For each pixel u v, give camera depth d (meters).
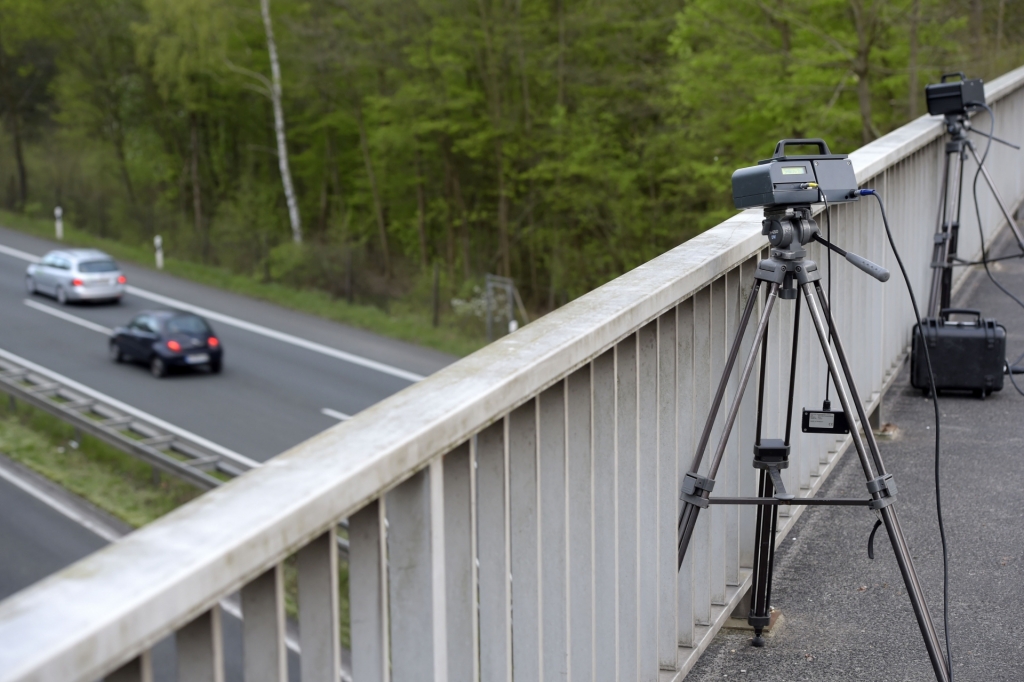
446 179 39.00
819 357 3.65
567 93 33.91
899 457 4.07
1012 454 4.03
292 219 40.38
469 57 33.72
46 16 46.56
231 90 43.84
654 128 30.94
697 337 2.52
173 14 38.31
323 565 1.12
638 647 2.15
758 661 2.61
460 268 39.56
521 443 1.66
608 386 1.98
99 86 49.22
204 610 0.89
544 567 1.80
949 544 3.28
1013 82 8.30
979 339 4.70
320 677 1.14
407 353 25.14
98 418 18.27
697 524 2.58
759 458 2.48
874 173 4.19
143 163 50.78
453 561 1.46
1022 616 2.81
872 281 4.35
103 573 0.83
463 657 1.48
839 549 3.29
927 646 2.20
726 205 26.03
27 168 49.28
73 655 0.73
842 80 17.97
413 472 1.24
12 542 12.96
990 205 7.86
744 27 18.81
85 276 28.83
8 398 19.97
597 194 32.41
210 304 30.28
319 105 40.56
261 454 16.84
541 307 38.34
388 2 32.41
